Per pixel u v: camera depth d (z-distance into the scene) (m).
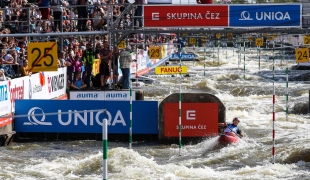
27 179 24.58
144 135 33.88
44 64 26.56
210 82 66.44
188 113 32.44
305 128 37.28
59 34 37.75
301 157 28.47
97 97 37.31
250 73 84.06
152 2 43.25
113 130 33.91
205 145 31.88
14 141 33.59
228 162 28.25
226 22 40.31
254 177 24.69
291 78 75.06
